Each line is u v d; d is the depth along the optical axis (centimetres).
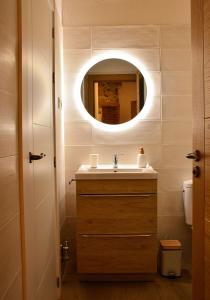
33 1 137
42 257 154
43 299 155
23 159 113
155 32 254
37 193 142
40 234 149
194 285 144
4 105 94
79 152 259
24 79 116
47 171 173
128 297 207
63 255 234
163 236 259
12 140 103
